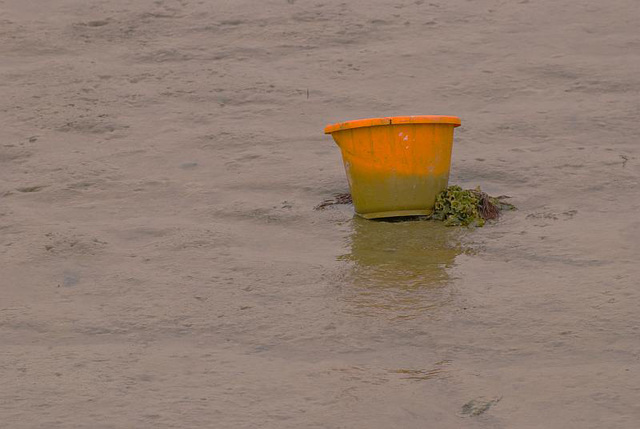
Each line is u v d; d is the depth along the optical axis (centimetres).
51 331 1728
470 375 1501
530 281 1877
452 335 1647
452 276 1914
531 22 3962
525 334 1642
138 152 2841
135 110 3184
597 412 1373
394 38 3834
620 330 1641
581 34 3809
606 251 2027
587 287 1831
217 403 1428
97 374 1537
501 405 1404
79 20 4094
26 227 2302
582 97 3184
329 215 2341
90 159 2792
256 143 2873
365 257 2042
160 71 3531
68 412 1409
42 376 1534
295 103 3216
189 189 2558
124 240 2208
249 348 1631
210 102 3244
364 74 3472
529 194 2439
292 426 1355
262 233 2239
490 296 1805
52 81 3447
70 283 1958
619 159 2645
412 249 2083
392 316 1727
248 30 3931
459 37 3816
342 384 1480
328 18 4038
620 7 4100
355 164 2267
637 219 2239
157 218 2359
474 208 2250
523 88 3288
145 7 4228
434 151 2245
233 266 2016
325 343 1634
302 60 3625
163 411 1405
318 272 1962
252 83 3391
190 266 2027
